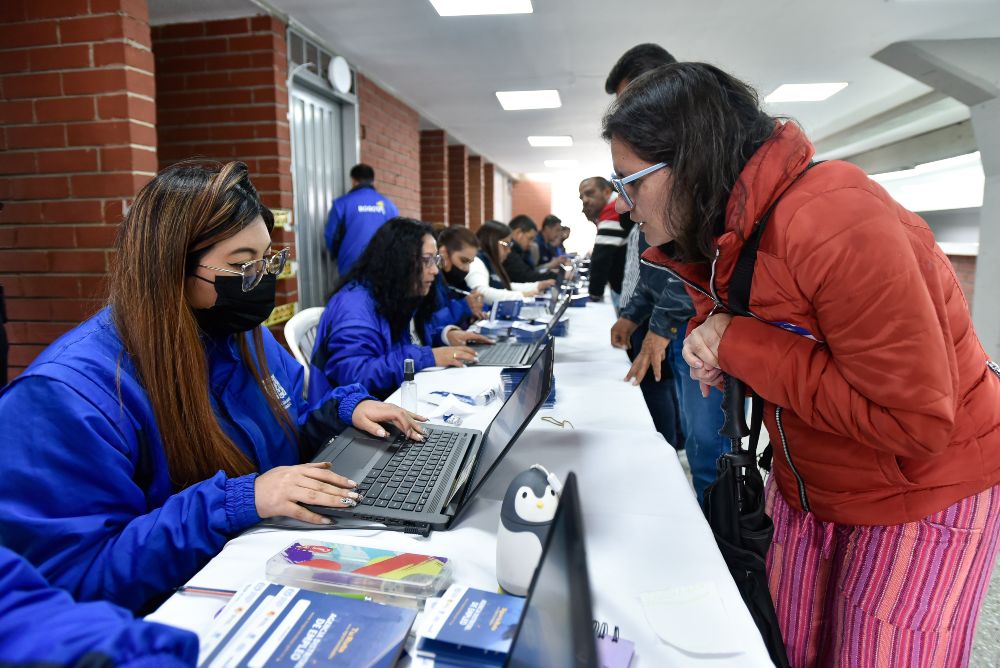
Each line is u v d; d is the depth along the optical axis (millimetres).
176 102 3500
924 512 890
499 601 651
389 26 3703
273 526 880
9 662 333
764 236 814
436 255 2074
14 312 2551
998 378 911
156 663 349
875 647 965
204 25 3412
